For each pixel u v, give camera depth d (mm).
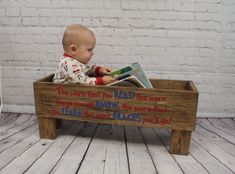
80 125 1492
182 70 1616
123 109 1147
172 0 1509
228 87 1630
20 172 938
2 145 1177
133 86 1177
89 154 1105
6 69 1660
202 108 1670
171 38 1567
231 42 1558
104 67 1478
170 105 1099
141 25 1555
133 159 1072
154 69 1621
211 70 1607
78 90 1168
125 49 1598
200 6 1511
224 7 1505
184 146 1124
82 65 1253
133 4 1525
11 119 1576
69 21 1570
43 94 1207
